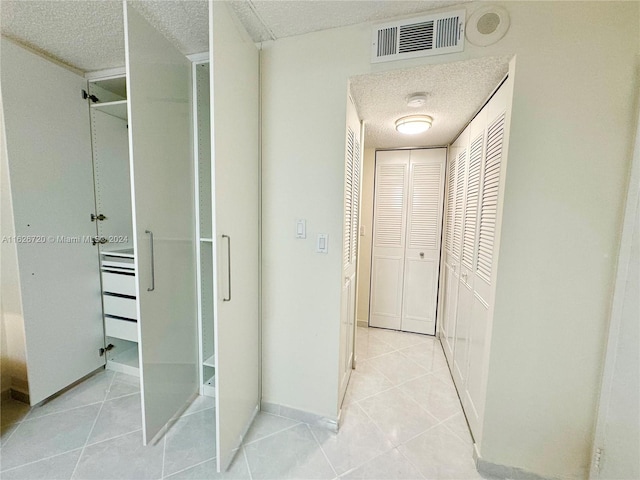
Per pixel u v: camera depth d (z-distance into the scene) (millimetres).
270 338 1605
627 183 1067
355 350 2232
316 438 1467
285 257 1531
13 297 1618
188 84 1581
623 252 1069
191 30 1425
